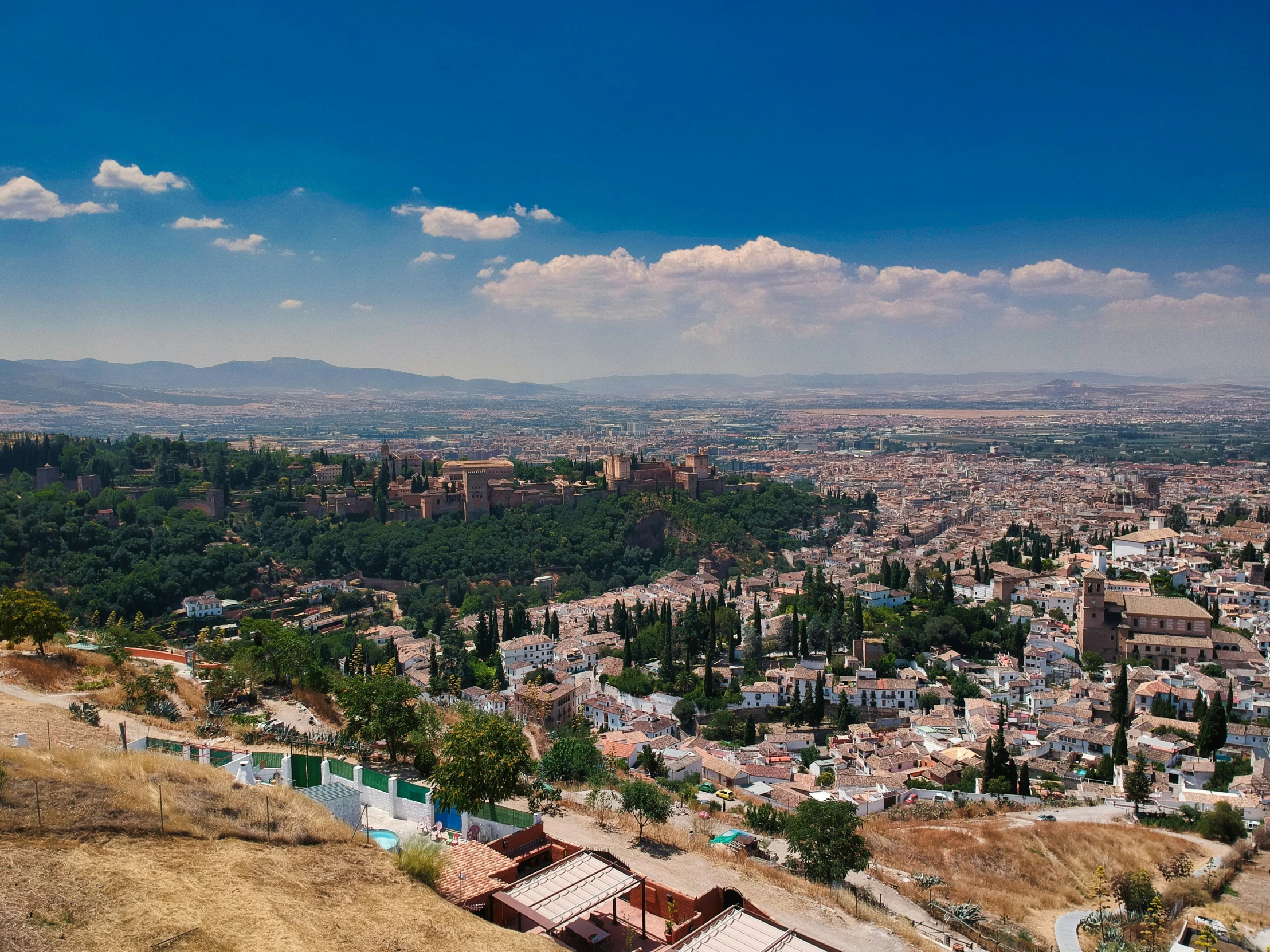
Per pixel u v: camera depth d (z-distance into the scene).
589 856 51.94
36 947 34.69
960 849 98.00
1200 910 81.50
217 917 39.12
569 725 159.00
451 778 64.44
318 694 110.06
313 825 50.28
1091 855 97.38
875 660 186.88
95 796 46.41
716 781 133.25
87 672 100.50
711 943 42.44
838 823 74.31
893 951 58.72
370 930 41.25
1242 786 119.81
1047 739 149.00
